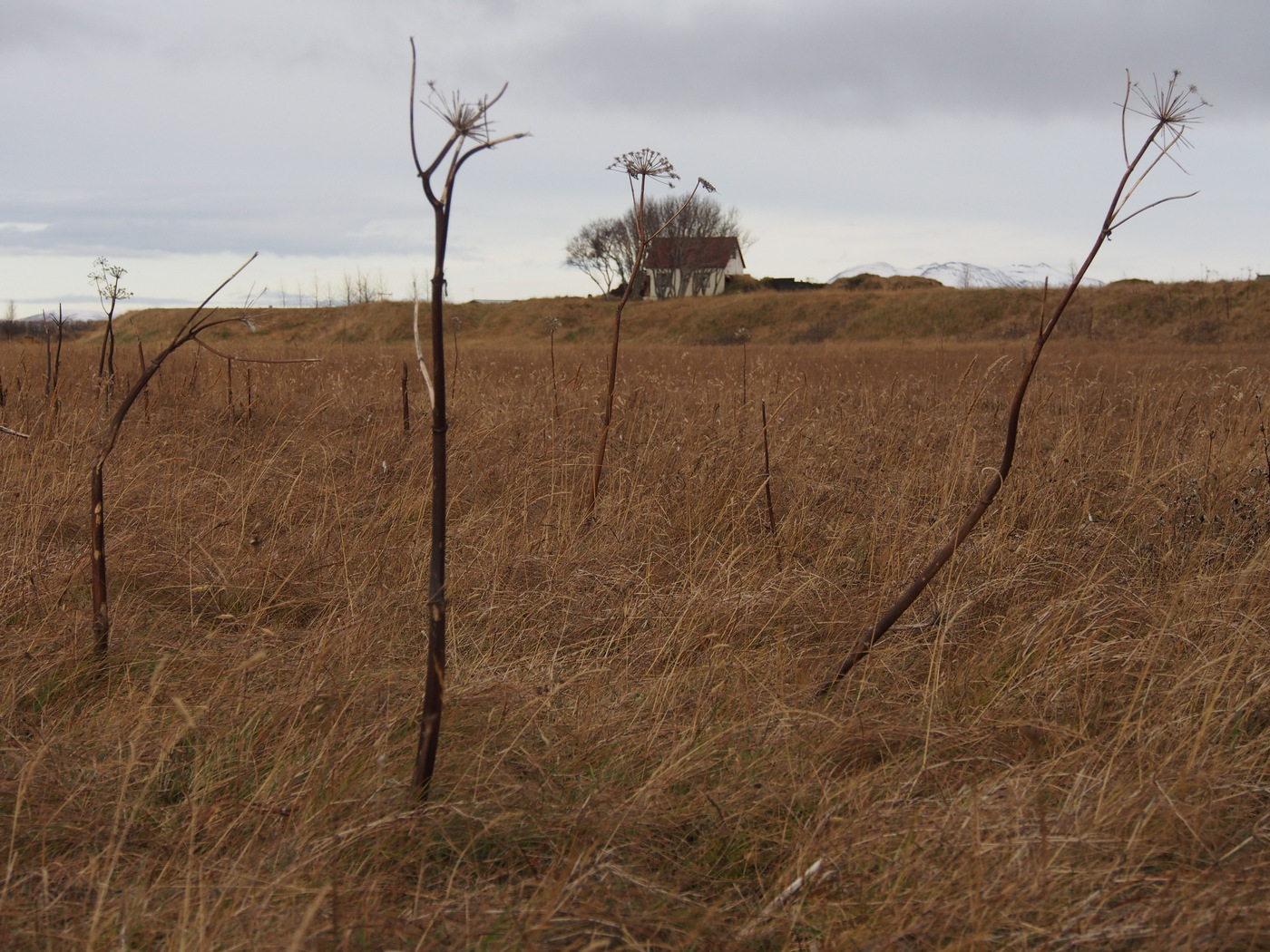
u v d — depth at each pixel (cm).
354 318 4906
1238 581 353
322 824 218
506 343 4806
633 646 335
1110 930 179
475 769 248
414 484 543
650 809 229
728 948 185
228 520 446
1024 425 629
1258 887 192
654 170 462
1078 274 275
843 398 924
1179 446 604
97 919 173
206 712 264
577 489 527
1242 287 4025
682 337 5053
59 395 728
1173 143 256
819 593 370
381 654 326
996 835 214
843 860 206
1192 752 235
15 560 376
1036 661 312
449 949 178
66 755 249
